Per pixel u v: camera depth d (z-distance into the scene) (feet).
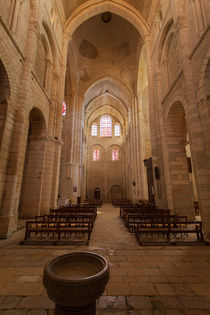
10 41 23.13
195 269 13.51
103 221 34.81
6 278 11.89
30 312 8.58
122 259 15.40
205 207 22.16
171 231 20.53
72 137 71.51
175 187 33.81
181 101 29.14
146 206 42.04
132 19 51.52
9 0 23.86
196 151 23.76
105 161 112.47
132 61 73.51
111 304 9.27
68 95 74.79
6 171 23.21
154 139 41.57
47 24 35.70
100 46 71.26
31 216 33.17
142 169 69.82
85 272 6.62
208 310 8.85
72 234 23.70
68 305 5.26
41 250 17.33
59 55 44.93
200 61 24.00
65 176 67.92
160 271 13.19
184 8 29.01
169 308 8.98
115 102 103.65
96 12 52.44
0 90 23.38
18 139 24.54
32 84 29.58
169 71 36.78
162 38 38.91
